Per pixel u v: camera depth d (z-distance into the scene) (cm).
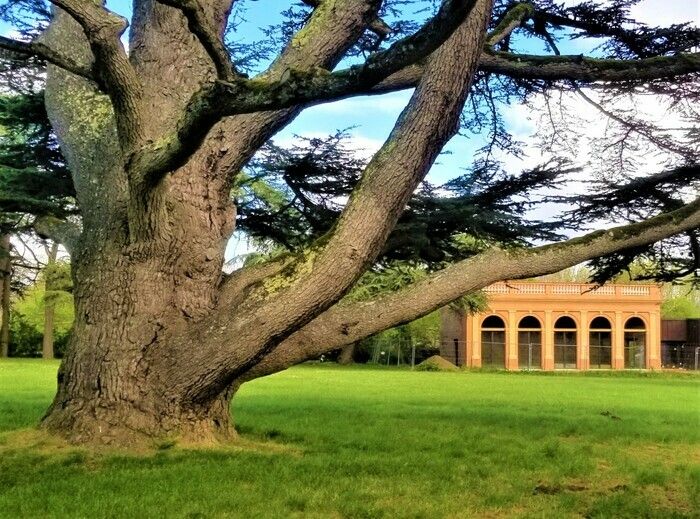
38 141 970
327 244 727
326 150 954
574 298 4678
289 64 770
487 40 808
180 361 755
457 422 1172
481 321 4662
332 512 546
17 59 893
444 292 787
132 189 693
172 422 773
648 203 882
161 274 764
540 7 884
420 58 439
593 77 820
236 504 552
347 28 788
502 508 577
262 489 604
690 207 796
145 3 833
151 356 760
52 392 1670
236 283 802
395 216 729
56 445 739
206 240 784
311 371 3322
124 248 764
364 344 5088
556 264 782
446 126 707
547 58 828
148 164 654
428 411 1374
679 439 1035
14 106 924
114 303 762
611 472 755
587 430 1116
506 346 4616
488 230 944
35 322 4869
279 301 725
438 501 584
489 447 893
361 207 717
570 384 2691
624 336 4775
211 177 800
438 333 5350
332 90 477
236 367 751
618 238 786
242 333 734
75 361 773
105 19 601
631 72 811
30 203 883
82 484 600
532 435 1032
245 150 816
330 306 741
